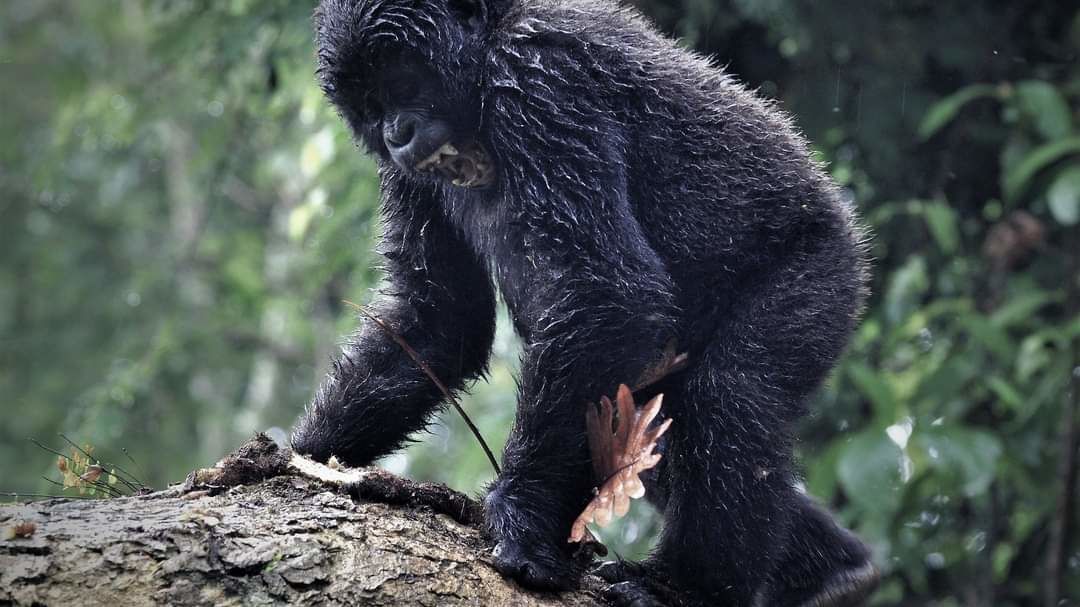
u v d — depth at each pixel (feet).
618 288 24.90
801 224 28.17
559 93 26.35
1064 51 46.03
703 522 25.40
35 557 19.54
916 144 45.75
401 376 27.40
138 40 81.66
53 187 67.97
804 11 42.68
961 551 45.88
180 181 79.30
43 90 89.71
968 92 42.37
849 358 43.78
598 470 23.50
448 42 26.63
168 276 79.46
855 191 46.65
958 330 43.21
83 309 89.92
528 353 25.11
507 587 22.30
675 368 26.22
